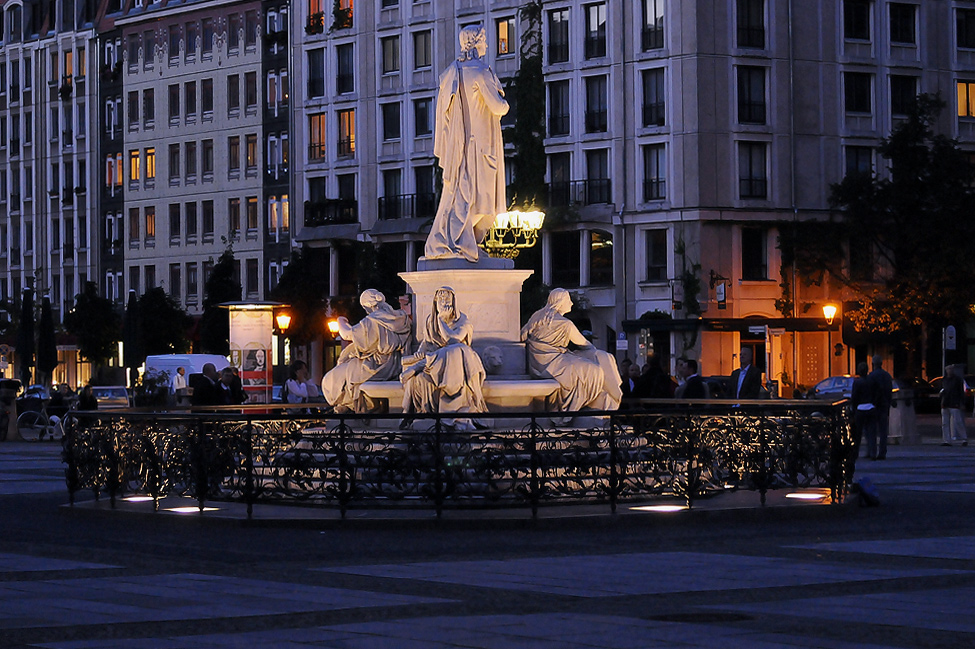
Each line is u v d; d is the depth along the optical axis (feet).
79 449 68.80
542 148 251.60
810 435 65.72
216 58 310.04
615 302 247.29
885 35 251.60
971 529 59.52
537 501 59.62
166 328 282.97
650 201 243.40
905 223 230.68
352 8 284.20
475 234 75.00
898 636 35.24
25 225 355.15
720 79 239.30
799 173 244.01
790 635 35.37
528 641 34.60
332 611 39.11
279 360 290.15
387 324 74.33
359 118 283.59
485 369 71.36
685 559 49.60
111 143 332.60
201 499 62.85
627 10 244.83
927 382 224.94
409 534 57.06
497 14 262.06
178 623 37.32
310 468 61.21
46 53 347.56
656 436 63.36
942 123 256.93
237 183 307.37
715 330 238.48
